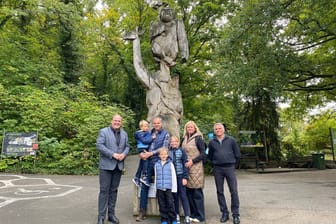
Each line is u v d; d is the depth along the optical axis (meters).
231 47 11.67
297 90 17.34
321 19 11.66
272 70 11.51
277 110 19.08
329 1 10.24
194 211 4.84
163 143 4.74
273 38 11.27
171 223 4.45
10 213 5.20
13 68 14.17
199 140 4.82
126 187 8.13
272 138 16.88
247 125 16.81
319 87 16.73
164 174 4.45
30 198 6.48
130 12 18.48
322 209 5.53
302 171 14.12
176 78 5.62
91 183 8.62
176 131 5.29
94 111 13.06
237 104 17.44
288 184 9.07
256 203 6.10
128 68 20.56
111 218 4.63
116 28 21.12
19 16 16.94
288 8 11.16
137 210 5.01
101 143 4.55
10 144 10.90
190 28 17.89
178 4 17.34
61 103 13.23
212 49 17.66
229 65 11.94
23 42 17.38
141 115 20.67
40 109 12.30
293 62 11.83
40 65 15.92
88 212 5.31
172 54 5.57
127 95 21.55
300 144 24.58
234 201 4.69
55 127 12.38
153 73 5.77
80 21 18.20
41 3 15.87
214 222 4.71
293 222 4.66
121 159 4.56
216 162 4.86
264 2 10.78
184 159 4.63
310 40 13.28
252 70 11.30
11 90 13.40
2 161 10.71
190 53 18.08
